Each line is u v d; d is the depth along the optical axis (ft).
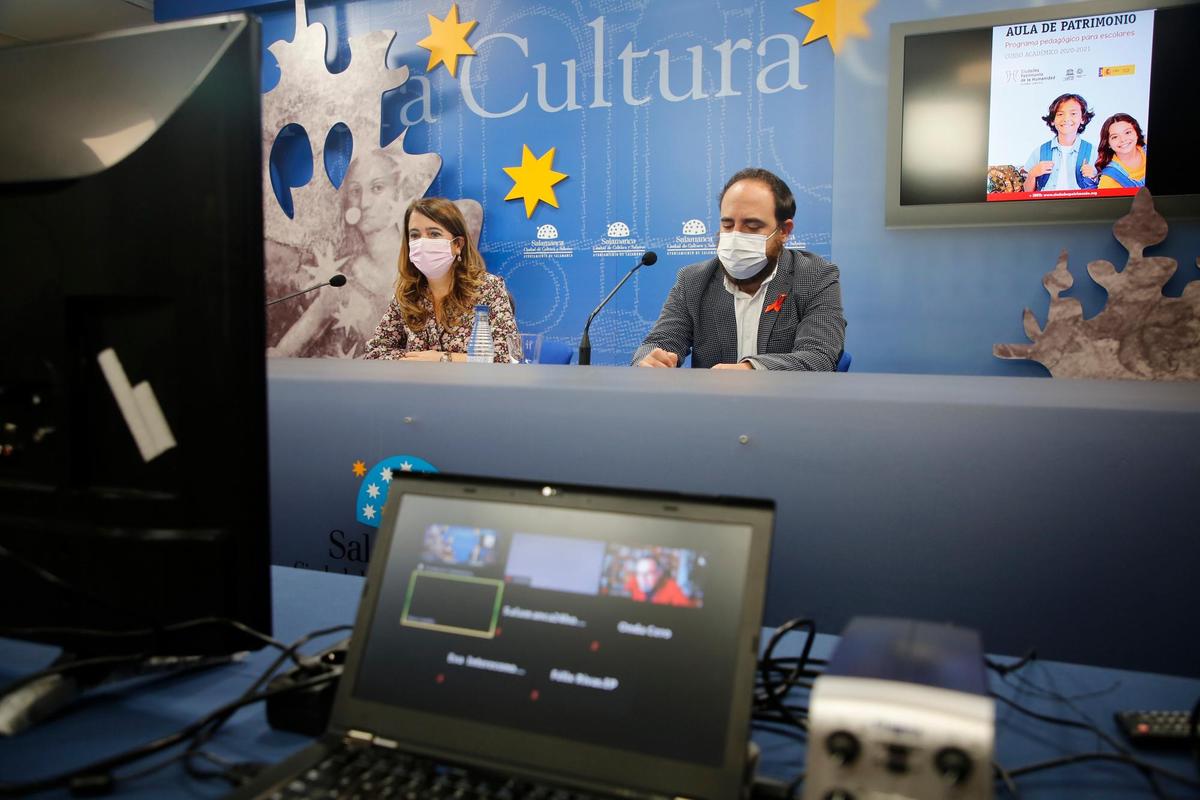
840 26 12.29
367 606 2.22
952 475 3.08
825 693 1.66
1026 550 3.04
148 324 2.39
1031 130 11.57
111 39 2.47
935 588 3.13
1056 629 3.04
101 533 2.47
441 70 14.39
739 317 9.76
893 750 1.59
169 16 15.81
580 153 13.73
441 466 3.61
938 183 11.96
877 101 12.24
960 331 12.14
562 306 14.05
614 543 2.08
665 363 6.89
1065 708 2.42
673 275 13.42
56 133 2.45
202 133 2.31
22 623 2.61
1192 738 2.13
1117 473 2.95
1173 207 11.11
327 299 14.83
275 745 2.23
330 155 14.88
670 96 13.16
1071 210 11.50
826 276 9.46
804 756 2.19
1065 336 11.55
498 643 2.08
